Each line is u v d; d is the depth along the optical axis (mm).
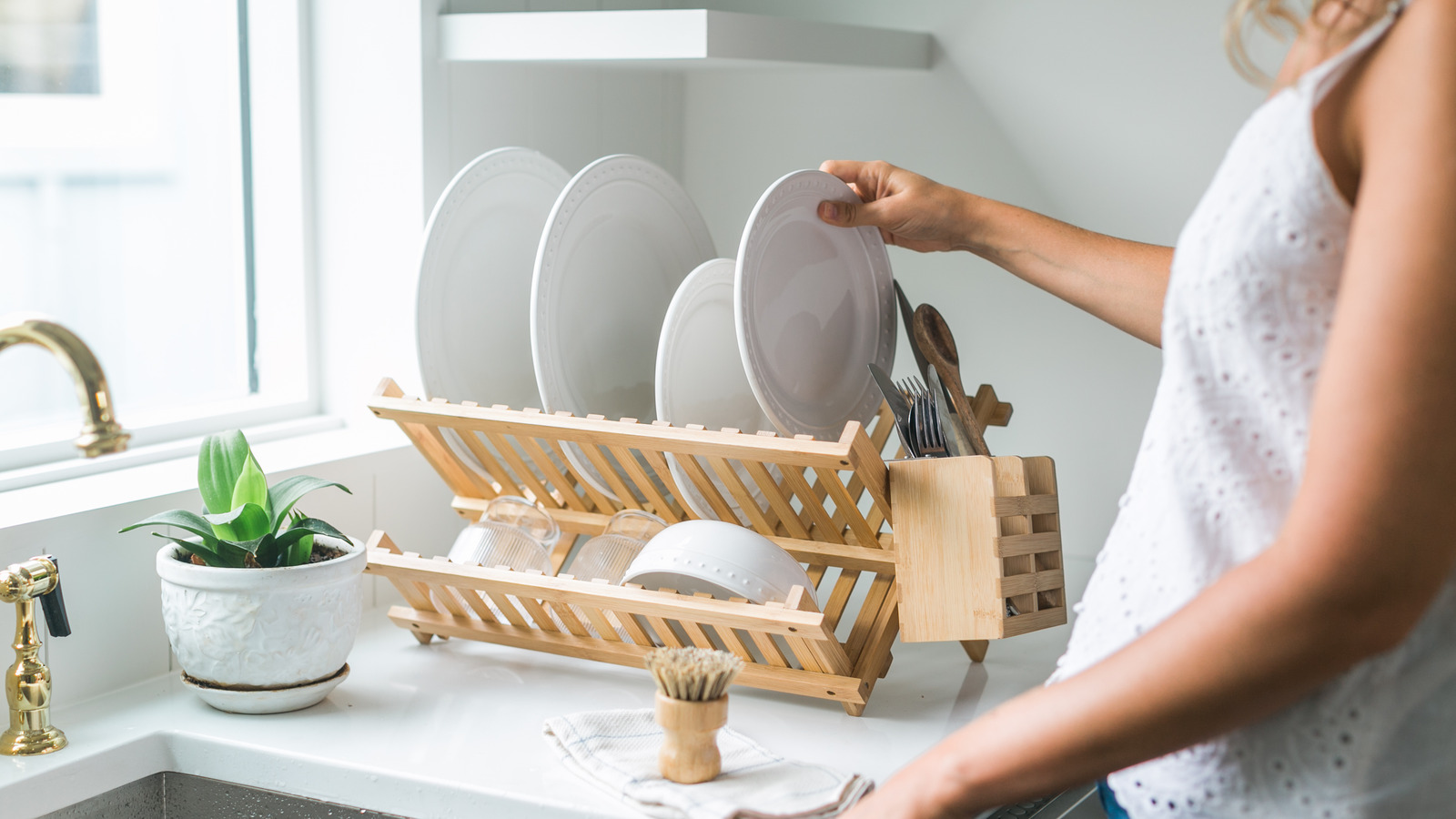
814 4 1576
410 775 857
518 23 1255
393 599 1295
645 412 1214
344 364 1402
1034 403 1502
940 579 973
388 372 1374
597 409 1137
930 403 1029
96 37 1258
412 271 1327
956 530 965
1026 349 1497
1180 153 1406
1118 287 1052
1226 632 449
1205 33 1376
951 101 1512
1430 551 419
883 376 1034
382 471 1262
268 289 1413
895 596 1036
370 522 1252
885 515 1003
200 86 1361
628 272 1169
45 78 1214
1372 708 543
